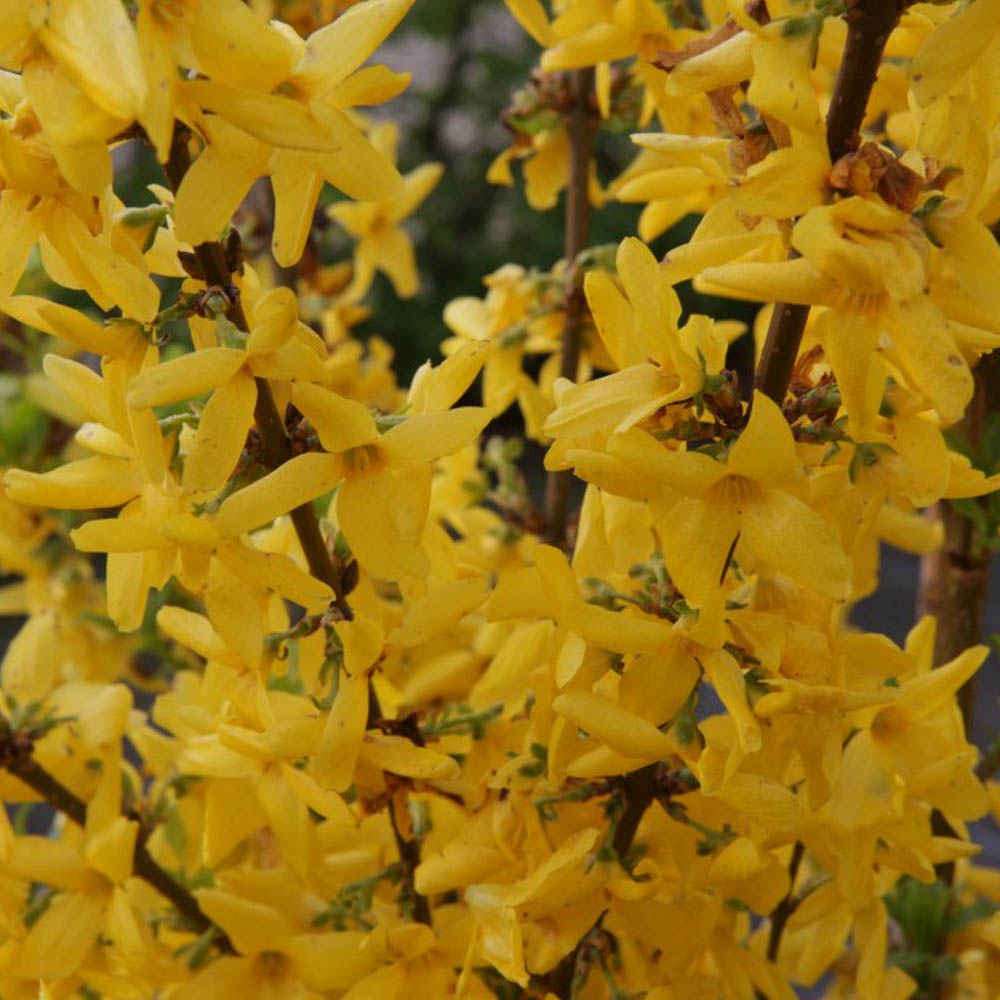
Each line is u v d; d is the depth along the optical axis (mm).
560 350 678
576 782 516
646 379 472
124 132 466
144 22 442
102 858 543
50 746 574
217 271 476
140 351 480
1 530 816
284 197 466
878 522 585
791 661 489
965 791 531
